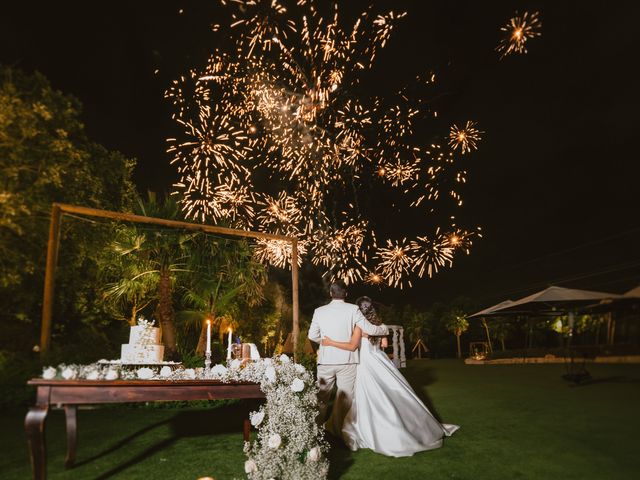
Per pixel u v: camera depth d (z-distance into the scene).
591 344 20.77
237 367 4.05
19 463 4.08
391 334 12.20
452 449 4.43
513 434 4.97
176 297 11.68
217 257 10.26
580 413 6.00
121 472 3.83
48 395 3.20
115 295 10.77
